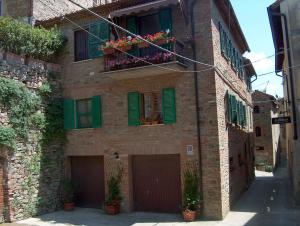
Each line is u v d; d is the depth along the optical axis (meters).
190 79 14.69
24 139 14.90
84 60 16.80
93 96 16.42
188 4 14.96
